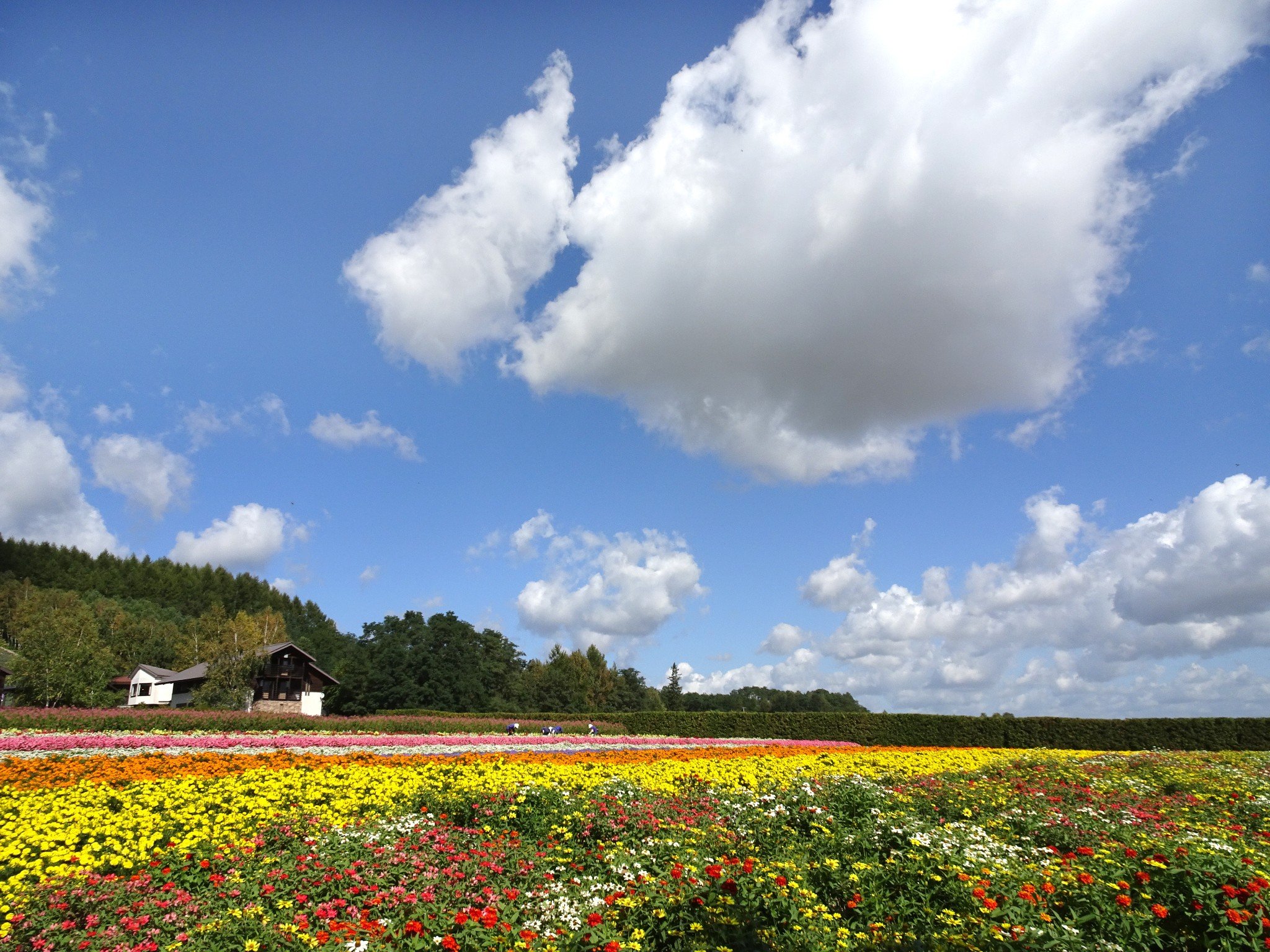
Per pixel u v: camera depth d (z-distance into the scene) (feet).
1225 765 65.98
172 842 32.45
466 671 226.17
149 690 242.99
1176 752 88.22
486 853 30.58
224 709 175.52
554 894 26.86
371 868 27.40
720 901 24.44
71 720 86.48
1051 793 46.47
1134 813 38.58
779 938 22.40
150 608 399.03
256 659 190.19
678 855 29.99
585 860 31.63
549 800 38.06
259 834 32.17
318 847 29.53
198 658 276.41
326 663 368.68
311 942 21.98
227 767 56.90
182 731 91.56
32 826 34.76
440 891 26.00
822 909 23.71
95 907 24.02
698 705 393.29
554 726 122.83
